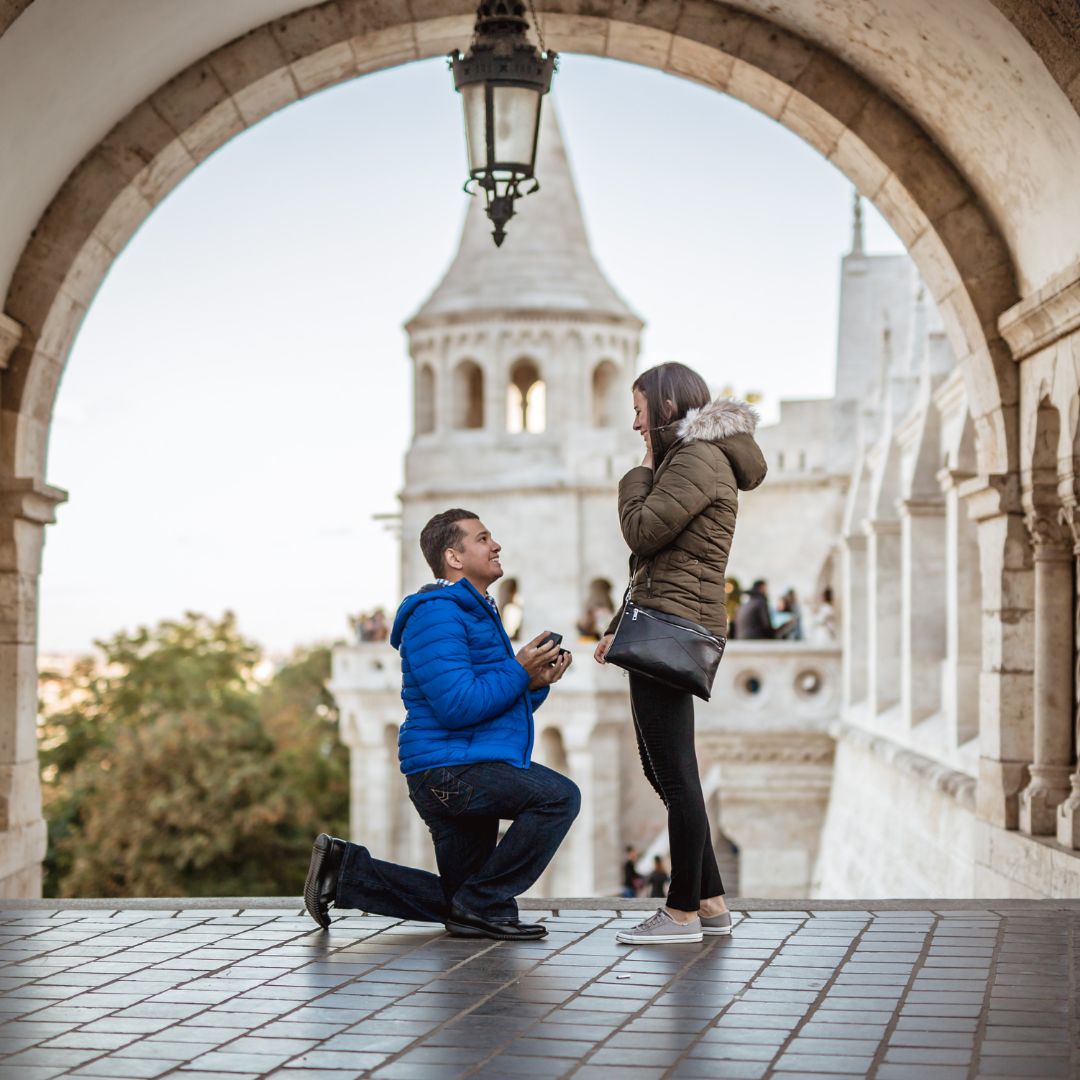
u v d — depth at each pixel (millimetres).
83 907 6730
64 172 9266
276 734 61094
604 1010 4734
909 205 9852
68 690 63531
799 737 23750
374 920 6344
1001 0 7254
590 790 38656
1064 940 5816
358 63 10047
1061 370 8781
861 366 31750
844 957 5500
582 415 45188
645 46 10141
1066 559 9383
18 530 9125
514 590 44969
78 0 7684
